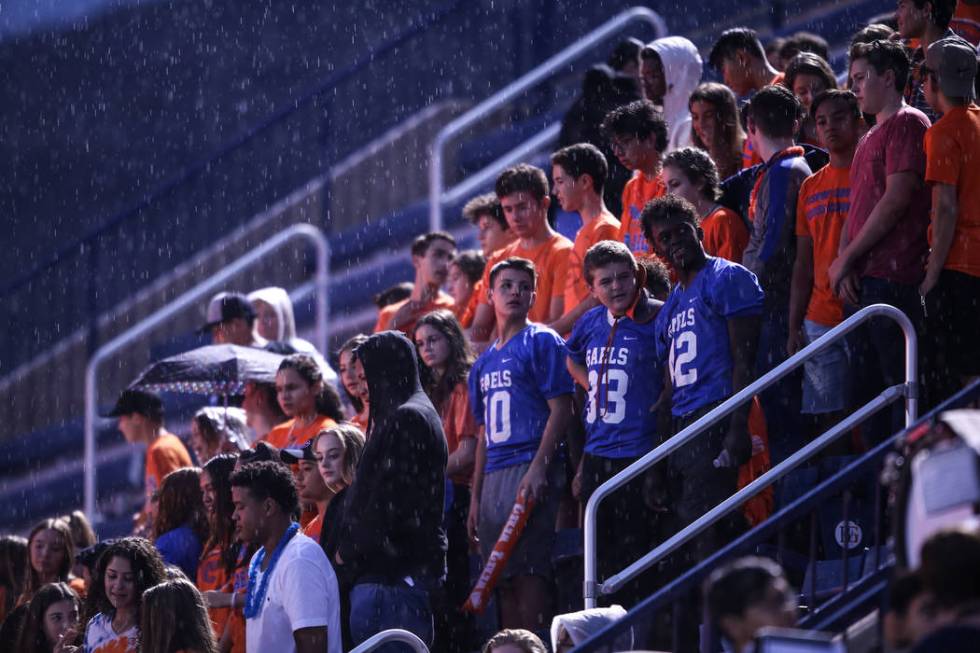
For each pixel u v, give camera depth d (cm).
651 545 2403
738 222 2606
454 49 5444
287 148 5759
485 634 2650
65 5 6247
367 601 2183
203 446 3152
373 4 5719
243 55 5956
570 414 2514
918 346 2264
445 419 2736
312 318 4978
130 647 2292
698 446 2256
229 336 3509
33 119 6209
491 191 4647
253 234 5550
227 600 2398
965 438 1331
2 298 6059
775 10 4581
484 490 2544
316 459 2456
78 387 5694
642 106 2822
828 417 2509
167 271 5847
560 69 5112
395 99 5606
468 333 3123
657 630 2300
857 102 2455
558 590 2511
